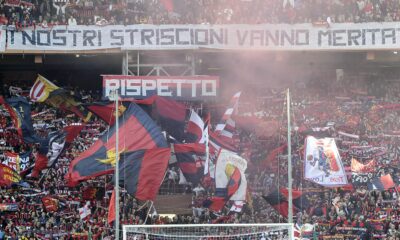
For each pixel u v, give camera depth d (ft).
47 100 327.88
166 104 304.50
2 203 285.84
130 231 245.65
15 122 305.94
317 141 293.64
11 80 348.59
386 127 327.88
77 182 281.33
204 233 254.68
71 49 322.55
